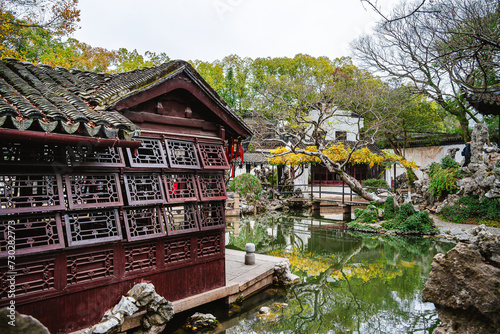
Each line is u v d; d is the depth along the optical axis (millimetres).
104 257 4984
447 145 26844
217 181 6773
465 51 6367
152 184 5688
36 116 4023
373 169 30719
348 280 9562
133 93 5383
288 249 13344
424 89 12086
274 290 8281
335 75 22609
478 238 5020
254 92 31797
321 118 20484
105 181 5367
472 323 4566
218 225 6648
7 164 4168
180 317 6383
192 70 6152
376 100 19969
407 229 15445
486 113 11109
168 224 5758
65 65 15875
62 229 4598
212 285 6594
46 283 4383
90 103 5301
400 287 8984
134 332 5250
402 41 9898
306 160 22406
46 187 4469
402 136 24781
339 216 21406
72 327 4586
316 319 7016
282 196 26078
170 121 6188
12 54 11789
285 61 28609
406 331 6520
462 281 4660
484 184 15180
